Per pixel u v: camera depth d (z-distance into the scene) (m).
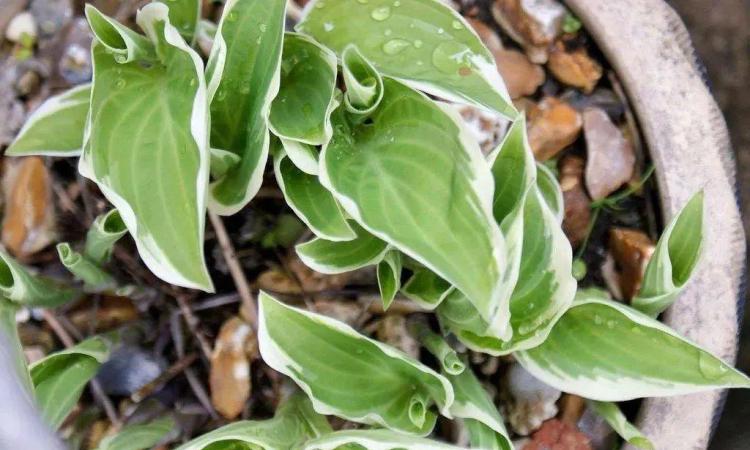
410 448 0.47
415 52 0.53
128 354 0.57
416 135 0.50
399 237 0.48
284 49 0.52
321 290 0.58
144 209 0.48
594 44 0.60
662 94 0.58
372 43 0.53
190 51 0.47
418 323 0.57
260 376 0.57
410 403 0.52
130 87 0.50
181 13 0.52
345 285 0.58
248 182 0.51
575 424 0.59
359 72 0.50
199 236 0.47
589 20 0.59
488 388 0.59
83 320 0.57
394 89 0.50
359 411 0.51
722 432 0.74
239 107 0.51
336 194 0.49
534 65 0.60
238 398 0.57
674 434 0.57
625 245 0.59
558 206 0.56
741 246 0.58
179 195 0.48
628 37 0.58
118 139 0.49
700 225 0.52
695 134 0.58
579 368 0.53
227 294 0.57
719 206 0.58
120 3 0.60
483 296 0.47
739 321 0.59
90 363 0.53
